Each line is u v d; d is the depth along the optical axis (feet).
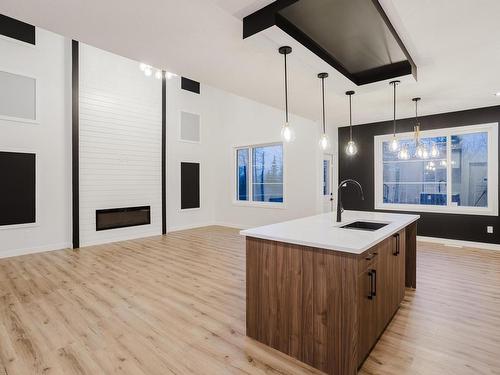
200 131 25.44
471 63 9.60
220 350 6.95
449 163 17.62
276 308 6.95
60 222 17.26
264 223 22.89
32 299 9.91
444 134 17.47
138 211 20.70
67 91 17.34
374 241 6.37
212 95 26.35
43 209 16.57
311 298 6.35
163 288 10.91
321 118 18.69
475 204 17.10
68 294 10.34
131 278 12.01
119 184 19.60
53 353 6.81
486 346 7.04
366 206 20.79
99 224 18.58
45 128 16.63
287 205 21.35
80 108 17.62
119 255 15.74
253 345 7.16
